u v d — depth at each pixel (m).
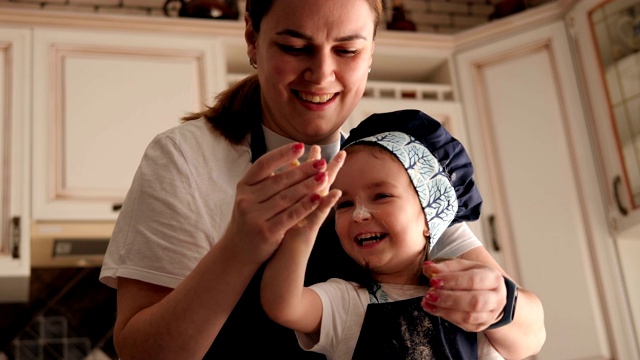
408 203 1.13
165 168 1.13
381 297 1.11
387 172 1.14
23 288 2.63
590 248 2.81
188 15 2.94
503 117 3.03
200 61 2.84
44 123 2.63
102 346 2.86
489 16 3.34
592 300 2.78
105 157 2.65
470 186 1.26
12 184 2.55
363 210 1.12
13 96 2.63
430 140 1.20
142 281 1.07
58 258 2.72
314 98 1.12
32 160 2.59
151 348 0.95
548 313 2.81
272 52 1.11
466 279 0.96
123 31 2.79
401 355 1.06
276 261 0.94
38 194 2.56
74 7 3.17
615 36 2.81
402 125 1.22
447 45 3.16
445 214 1.19
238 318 1.13
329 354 1.07
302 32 1.08
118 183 2.64
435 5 3.63
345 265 1.16
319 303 1.05
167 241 1.08
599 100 2.85
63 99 2.68
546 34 3.04
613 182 2.78
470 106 3.07
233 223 0.90
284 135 1.21
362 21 1.10
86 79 2.71
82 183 2.61
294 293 0.95
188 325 0.94
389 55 3.10
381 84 3.06
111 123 2.69
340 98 1.14
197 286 0.93
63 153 2.62
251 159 1.19
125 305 1.07
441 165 1.21
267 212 0.88
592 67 2.88
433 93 3.14
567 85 2.96
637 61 2.73
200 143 1.17
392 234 1.11
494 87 3.07
